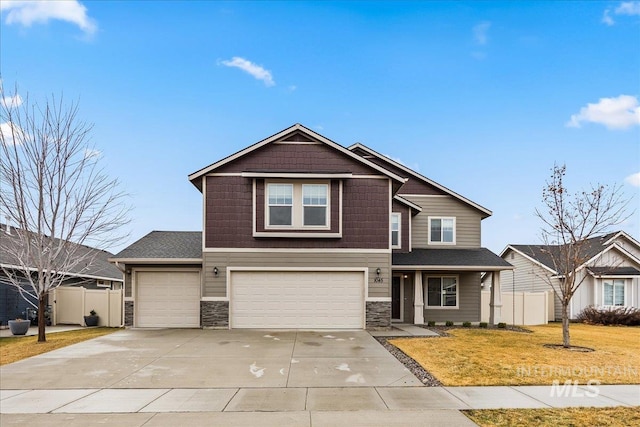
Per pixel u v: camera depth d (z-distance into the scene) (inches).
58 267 551.5
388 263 589.3
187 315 609.3
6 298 672.4
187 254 614.2
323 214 586.9
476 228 786.8
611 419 228.2
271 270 578.9
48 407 251.9
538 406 251.4
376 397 269.4
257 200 582.2
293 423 221.9
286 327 577.0
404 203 749.3
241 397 270.4
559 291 875.4
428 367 353.7
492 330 633.0
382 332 557.6
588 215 643.5
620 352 430.6
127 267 607.8
